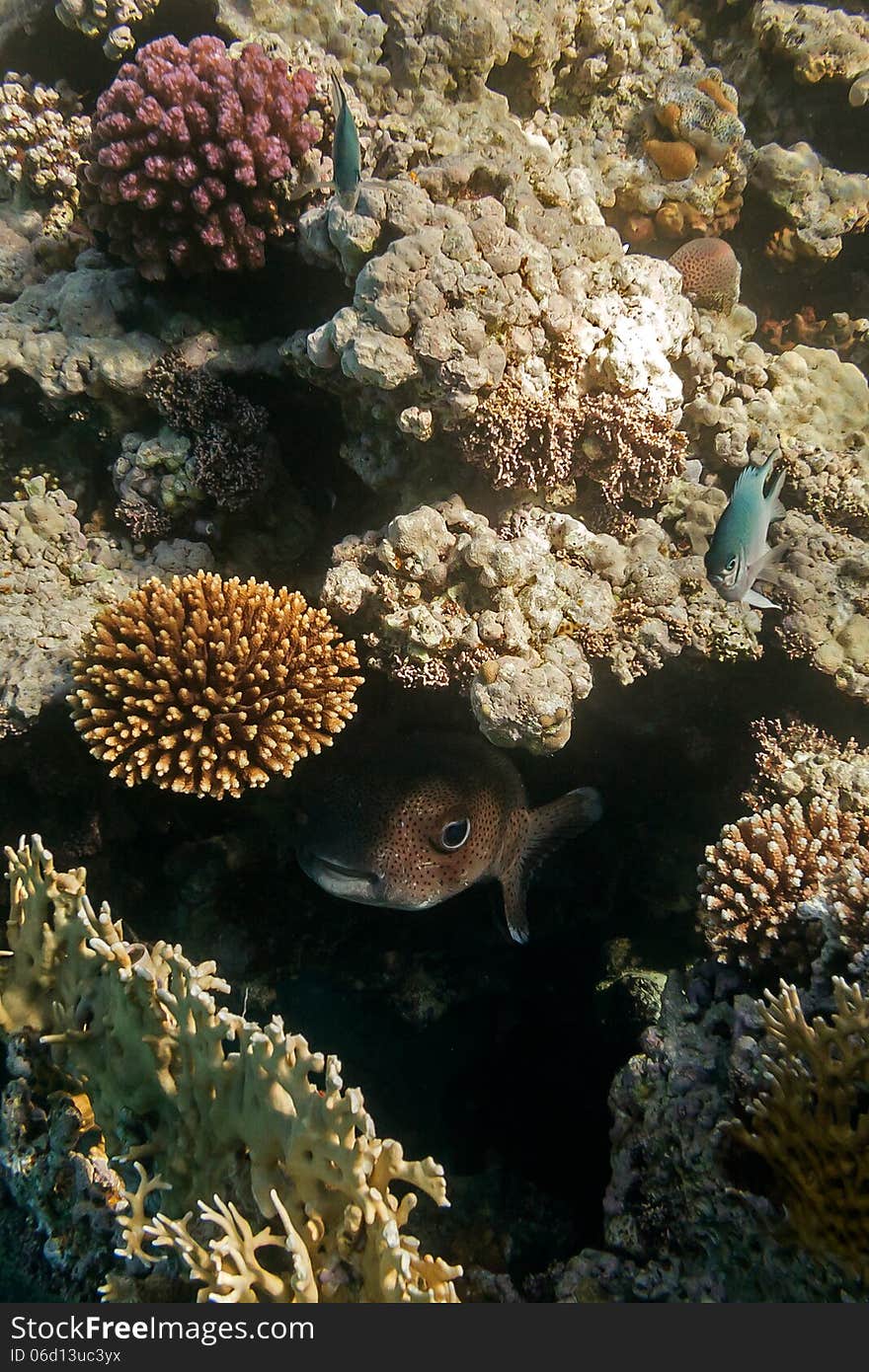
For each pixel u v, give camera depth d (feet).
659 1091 1.79
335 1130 1.36
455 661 1.98
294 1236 1.37
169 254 2.32
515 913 2.28
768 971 1.81
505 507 2.22
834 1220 1.42
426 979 2.53
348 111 1.88
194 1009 1.55
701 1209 1.62
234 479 2.36
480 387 1.97
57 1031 1.85
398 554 1.99
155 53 2.25
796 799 2.07
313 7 2.45
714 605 2.16
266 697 1.85
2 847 2.20
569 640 2.01
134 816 2.26
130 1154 1.65
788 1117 1.50
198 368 2.37
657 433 2.15
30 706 1.95
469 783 2.00
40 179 2.94
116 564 2.47
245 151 2.18
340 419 2.44
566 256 2.17
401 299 1.94
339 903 2.47
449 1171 2.24
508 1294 1.72
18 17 2.89
